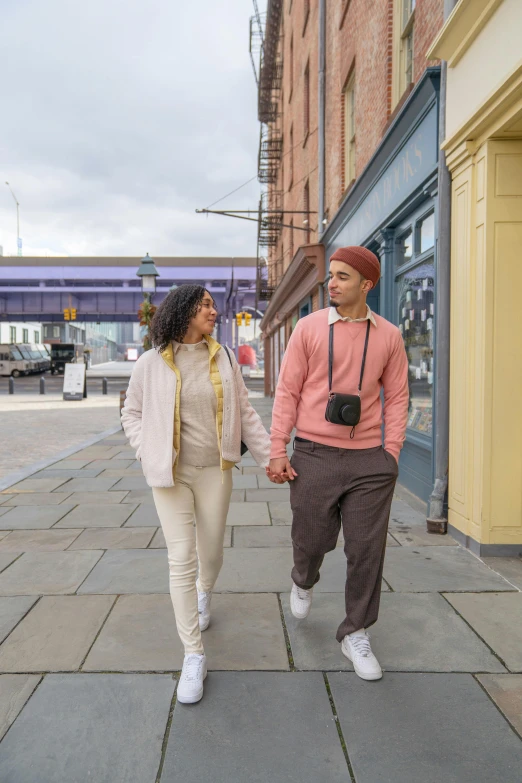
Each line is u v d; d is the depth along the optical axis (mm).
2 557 4020
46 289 42000
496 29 3529
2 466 7875
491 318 3875
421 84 4820
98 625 2951
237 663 2586
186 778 1878
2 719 2180
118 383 40781
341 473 2410
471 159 4035
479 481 3969
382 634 2854
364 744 2041
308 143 13078
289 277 14375
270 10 17781
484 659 2611
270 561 3910
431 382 5289
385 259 6828
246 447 2617
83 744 2043
